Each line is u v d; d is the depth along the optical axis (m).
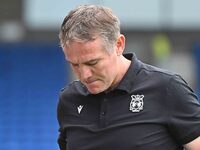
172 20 34.84
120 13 34.62
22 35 36.19
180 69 36.81
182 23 34.84
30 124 37.16
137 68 7.43
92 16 6.66
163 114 7.14
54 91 38.97
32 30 35.69
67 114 7.80
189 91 7.28
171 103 7.17
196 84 37.94
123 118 7.18
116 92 7.30
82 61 6.60
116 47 6.93
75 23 6.59
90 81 6.77
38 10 34.94
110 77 6.87
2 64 39.72
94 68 6.68
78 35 6.50
